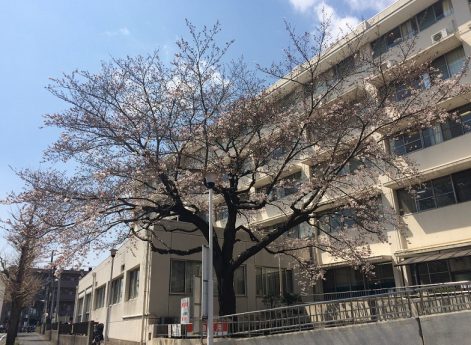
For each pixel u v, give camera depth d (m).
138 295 21.03
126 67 15.02
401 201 21.72
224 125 15.49
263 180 23.86
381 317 10.69
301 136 16.09
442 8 21.94
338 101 16.06
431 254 19.30
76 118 14.74
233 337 12.91
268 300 22.02
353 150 14.95
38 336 57.12
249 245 23.23
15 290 29.20
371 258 21.20
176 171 14.95
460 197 19.58
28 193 14.59
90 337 21.84
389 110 15.81
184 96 15.07
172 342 15.05
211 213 12.24
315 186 15.03
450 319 9.63
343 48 20.95
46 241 14.60
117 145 14.73
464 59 20.25
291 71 16.28
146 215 16.34
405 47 21.95
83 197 14.42
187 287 20.36
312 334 11.09
